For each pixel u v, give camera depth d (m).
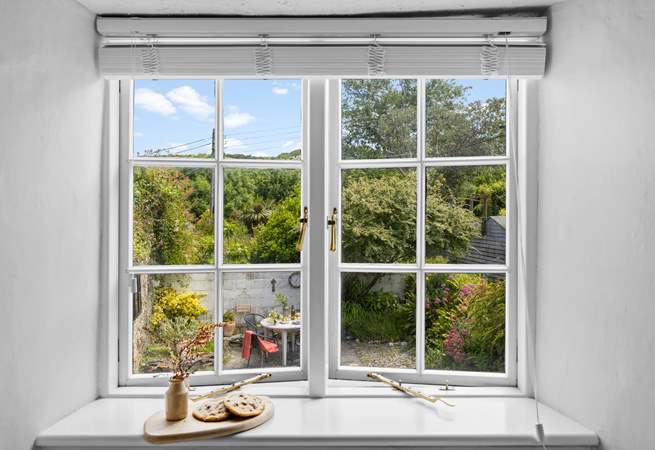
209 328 1.34
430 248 1.52
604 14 1.16
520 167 1.47
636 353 1.06
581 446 1.19
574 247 1.26
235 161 1.53
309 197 1.45
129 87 1.50
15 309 1.07
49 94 1.18
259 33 1.38
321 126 1.45
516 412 1.32
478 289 1.51
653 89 1.02
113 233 1.45
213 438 1.16
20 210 1.08
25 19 1.10
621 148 1.11
